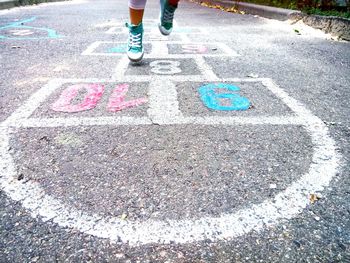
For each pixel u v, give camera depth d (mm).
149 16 8914
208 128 2336
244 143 2146
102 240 1396
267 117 2525
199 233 1438
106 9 10562
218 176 1808
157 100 2795
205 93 2977
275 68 3818
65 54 4410
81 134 2229
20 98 2828
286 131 2316
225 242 1394
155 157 1976
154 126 2350
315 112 2631
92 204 1596
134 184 1734
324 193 1689
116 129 2301
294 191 1699
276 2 8625
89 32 6172
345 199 1646
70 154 2002
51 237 1403
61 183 1743
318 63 4074
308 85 3250
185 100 2811
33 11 9797
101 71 3592
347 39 5500
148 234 1430
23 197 1643
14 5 10617
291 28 6621
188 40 5469
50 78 3352
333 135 2277
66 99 2799
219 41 5383
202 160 1952
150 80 3299
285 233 1438
